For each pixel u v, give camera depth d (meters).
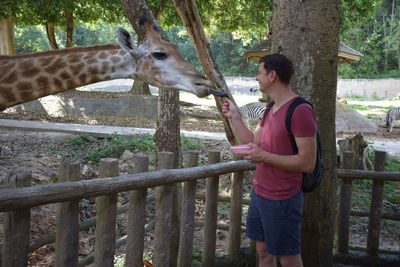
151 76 3.71
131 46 3.73
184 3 3.65
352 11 14.04
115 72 3.76
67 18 16.41
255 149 2.48
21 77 3.63
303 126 2.42
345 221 4.06
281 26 3.33
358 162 7.48
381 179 3.98
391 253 4.25
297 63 3.29
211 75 3.85
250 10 16.20
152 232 4.92
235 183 3.72
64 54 3.74
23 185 2.17
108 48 3.80
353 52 11.95
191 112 15.98
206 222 3.56
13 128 10.41
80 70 3.71
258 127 2.80
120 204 5.78
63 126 10.92
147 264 3.75
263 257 2.84
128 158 8.05
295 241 2.64
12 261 2.15
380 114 21.23
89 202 5.70
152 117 14.79
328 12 3.25
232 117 2.98
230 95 3.88
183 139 9.75
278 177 2.57
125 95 15.76
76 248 2.45
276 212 2.59
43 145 8.85
